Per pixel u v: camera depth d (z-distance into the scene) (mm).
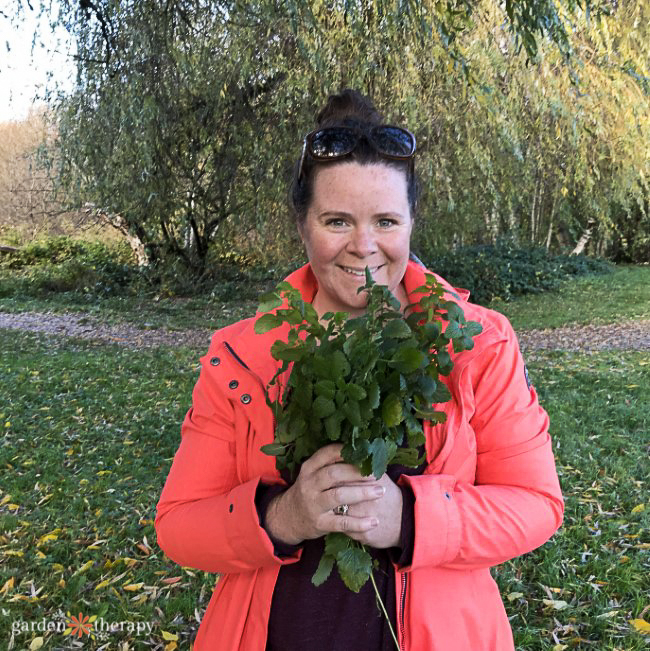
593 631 2732
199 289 14984
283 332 1172
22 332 11336
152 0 7379
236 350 1158
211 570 1096
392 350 917
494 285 13672
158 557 3479
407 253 1141
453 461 1071
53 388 7371
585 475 4293
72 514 4051
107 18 6934
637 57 7688
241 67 9109
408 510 979
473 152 8820
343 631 1048
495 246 15211
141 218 12664
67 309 13656
